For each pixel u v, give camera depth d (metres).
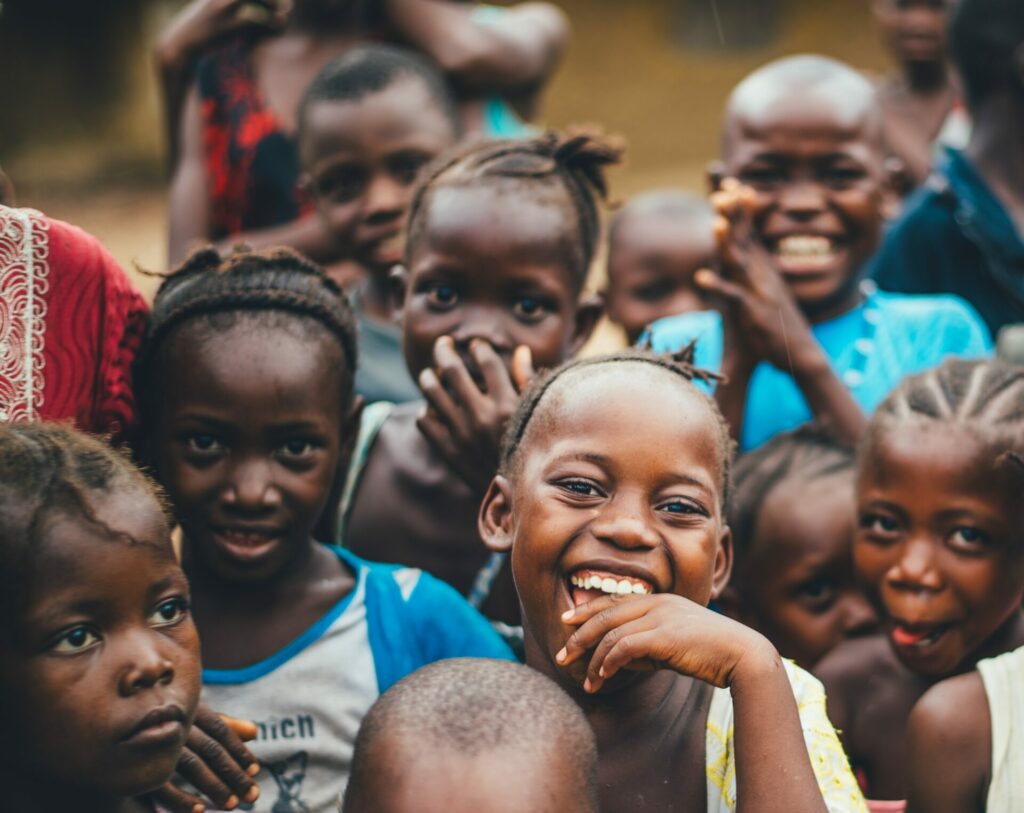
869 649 3.46
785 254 4.39
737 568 3.62
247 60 5.25
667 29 16.47
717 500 2.58
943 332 4.38
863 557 3.21
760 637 2.37
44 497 2.12
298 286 3.07
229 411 2.87
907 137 6.94
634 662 2.40
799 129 4.36
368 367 4.47
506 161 3.60
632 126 16.48
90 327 2.72
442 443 3.44
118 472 2.23
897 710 3.37
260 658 2.98
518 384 3.31
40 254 2.64
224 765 2.55
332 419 3.01
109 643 2.13
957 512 3.05
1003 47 5.14
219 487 2.90
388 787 2.07
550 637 2.50
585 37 16.52
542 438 2.58
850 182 4.39
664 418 2.50
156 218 15.57
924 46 7.12
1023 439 3.07
